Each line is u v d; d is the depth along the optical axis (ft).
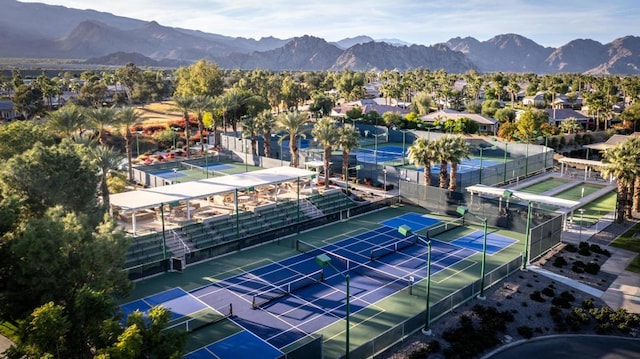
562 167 262.06
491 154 325.42
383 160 297.12
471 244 158.71
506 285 125.80
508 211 172.96
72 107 237.45
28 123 168.45
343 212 186.09
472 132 361.30
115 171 188.85
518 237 166.09
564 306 113.60
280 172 198.39
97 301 72.79
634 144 170.40
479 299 117.91
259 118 275.80
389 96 555.28
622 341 100.37
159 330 72.08
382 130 383.65
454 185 197.88
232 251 151.74
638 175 167.73
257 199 198.49
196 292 123.44
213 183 179.11
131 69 650.43
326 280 130.41
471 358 94.07
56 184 111.86
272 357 93.81
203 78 438.40
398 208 200.64
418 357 92.84
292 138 245.24
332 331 104.12
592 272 132.77
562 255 146.51
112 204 150.30
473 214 173.06
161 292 123.44
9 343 94.07
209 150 319.88
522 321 107.96
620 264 139.23
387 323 107.65
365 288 125.49
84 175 118.42
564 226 171.01
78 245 88.07
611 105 416.05
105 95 615.16
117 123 243.19
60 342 69.82
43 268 82.53
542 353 96.07
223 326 105.91
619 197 174.91
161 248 148.05
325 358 93.35
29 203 108.88
